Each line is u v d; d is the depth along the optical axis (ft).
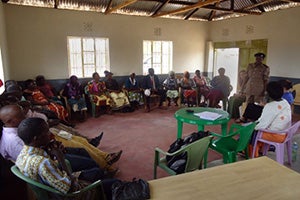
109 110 19.92
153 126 16.22
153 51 24.49
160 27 24.07
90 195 5.57
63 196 5.02
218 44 26.25
